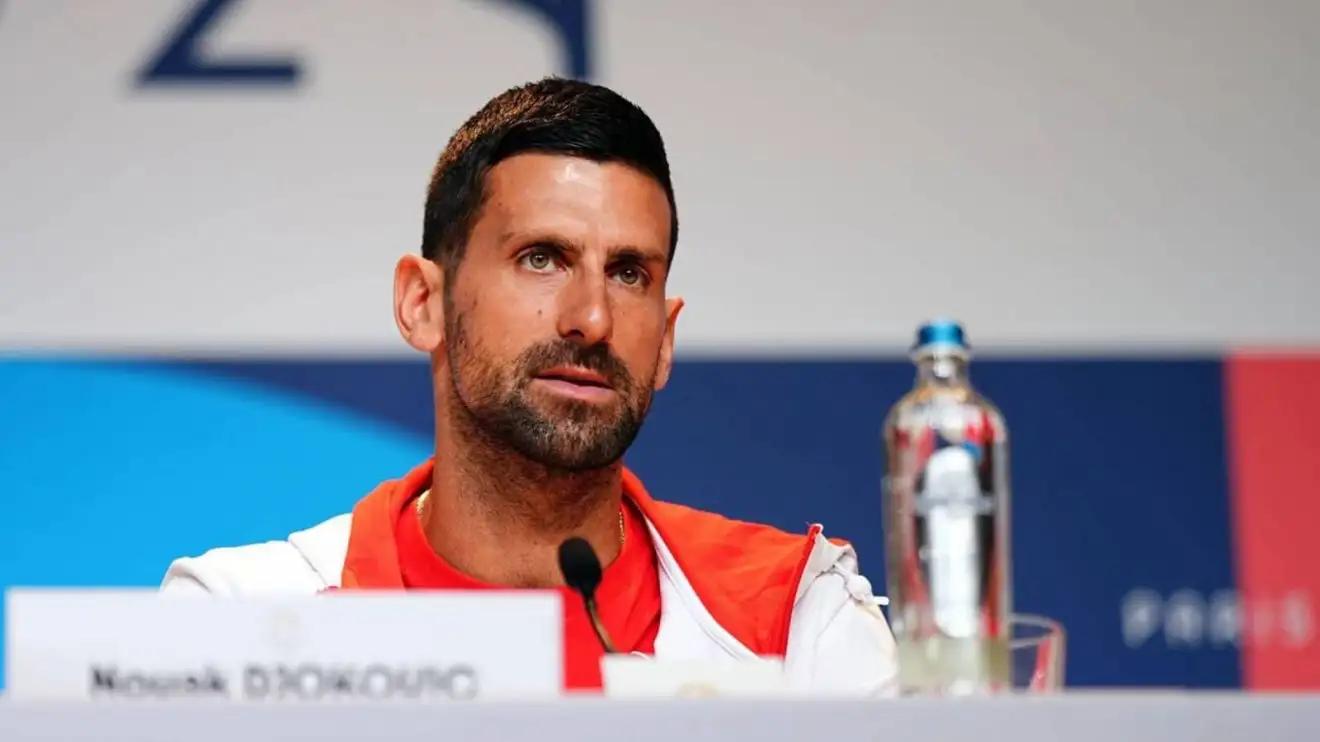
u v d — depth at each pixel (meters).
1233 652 10.87
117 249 10.62
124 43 10.77
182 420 10.52
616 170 5.71
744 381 10.85
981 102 11.10
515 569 5.94
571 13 11.00
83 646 4.04
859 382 10.90
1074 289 11.02
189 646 4.04
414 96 10.88
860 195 11.02
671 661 4.27
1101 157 11.10
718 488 10.77
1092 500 10.91
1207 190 11.11
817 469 10.82
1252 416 11.00
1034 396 10.95
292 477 10.55
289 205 10.75
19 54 10.70
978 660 4.62
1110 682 10.79
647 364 5.76
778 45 11.06
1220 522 10.93
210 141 10.75
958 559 5.03
